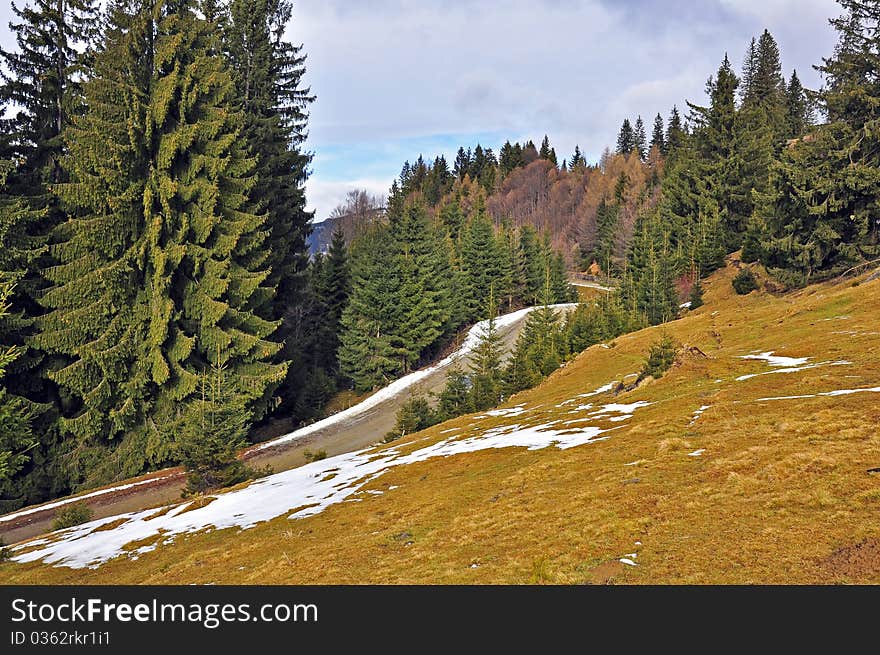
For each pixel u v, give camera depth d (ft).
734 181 234.79
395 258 197.36
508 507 43.24
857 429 41.52
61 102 116.88
